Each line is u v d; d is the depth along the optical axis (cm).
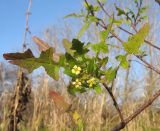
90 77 20
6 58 19
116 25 35
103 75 20
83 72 20
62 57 20
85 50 20
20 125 101
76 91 20
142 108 22
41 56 19
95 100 113
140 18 36
